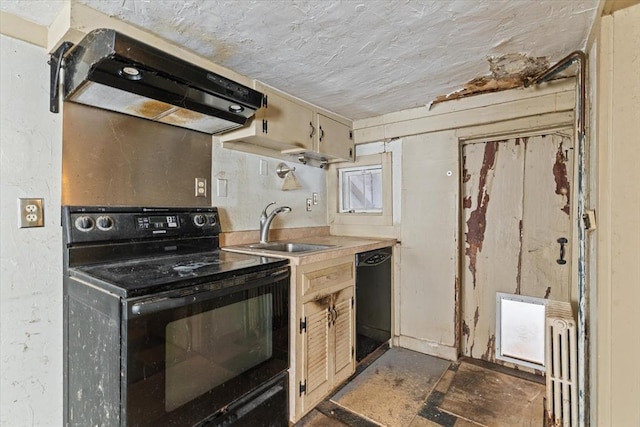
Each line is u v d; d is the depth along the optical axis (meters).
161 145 1.77
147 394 1.07
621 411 1.18
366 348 2.29
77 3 1.22
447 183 2.46
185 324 1.18
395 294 2.70
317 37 1.49
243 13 1.30
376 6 1.26
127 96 1.37
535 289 2.27
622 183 1.19
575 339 1.61
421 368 2.30
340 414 1.80
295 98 2.24
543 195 2.24
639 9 1.17
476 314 2.49
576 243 1.92
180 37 1.48
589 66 1.53
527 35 1.50
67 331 1.37
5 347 1.28
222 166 2.10
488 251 2.45
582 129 1.59
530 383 2.10
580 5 1.27
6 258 1.28
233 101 1.51
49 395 1.37
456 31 1.46
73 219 1.40
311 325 1.75
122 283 1.11
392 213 2.74
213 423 1.27
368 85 2.07
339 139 2.69
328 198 3.07
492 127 2.28
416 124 2.55
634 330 1.17
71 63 1.32
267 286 1.50
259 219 2.35
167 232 1.70
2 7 1.23
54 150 1.40
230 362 1.34
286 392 1.61
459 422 1.72
